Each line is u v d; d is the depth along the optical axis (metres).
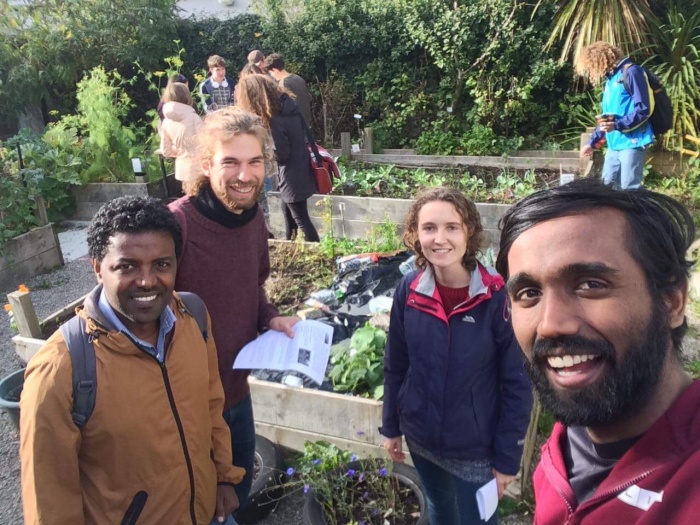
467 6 10.35
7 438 3.73
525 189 6.82
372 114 11.65
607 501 0.91
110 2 11.33
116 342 1.63
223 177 2.04
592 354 0.87
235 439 2.43
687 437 0.86
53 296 5.90
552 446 1.13
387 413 2.29
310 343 2.29
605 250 0.86
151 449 1.68
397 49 11.08
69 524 1.56
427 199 2.11
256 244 2.34
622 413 0.89
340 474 2.75
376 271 4.62
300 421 3.20
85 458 1.64
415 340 2.11
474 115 10.52
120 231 1.61
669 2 8.93
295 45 11.68
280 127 5.21
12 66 11.12
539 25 10.09
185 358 1.80
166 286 1.68
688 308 4.52
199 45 12.27
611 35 8.14
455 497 2.31
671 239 0.90
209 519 1.94
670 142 7.45
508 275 1.00
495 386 2.09
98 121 8.45
